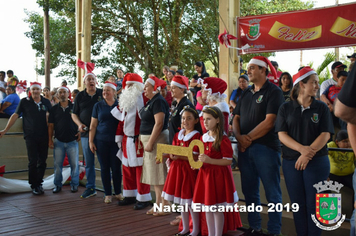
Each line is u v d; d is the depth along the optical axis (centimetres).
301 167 271
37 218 407
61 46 1620
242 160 330
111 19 1598
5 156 699
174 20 1464
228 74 688
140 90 450
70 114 548
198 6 1390
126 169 457
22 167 712
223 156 303
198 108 449
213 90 342
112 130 476
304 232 284
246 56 1576
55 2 1482
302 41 631
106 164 481
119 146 468
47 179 596
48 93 824
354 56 548
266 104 313
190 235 330
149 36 1536
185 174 335
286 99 500
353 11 585
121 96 448
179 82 385
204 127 340
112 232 357
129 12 1495
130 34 1591
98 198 506
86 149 507
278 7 1547
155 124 404
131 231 360
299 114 282
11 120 528
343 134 401
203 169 313
